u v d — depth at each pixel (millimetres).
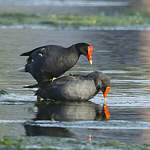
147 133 11250
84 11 45469
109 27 36375
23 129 11406
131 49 26406
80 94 14648
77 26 36500
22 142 10117
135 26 37188
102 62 22109
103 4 53469
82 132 11266
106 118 12688
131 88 16484
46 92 14828
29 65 16344
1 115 12836
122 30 35031
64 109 13680
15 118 12531
